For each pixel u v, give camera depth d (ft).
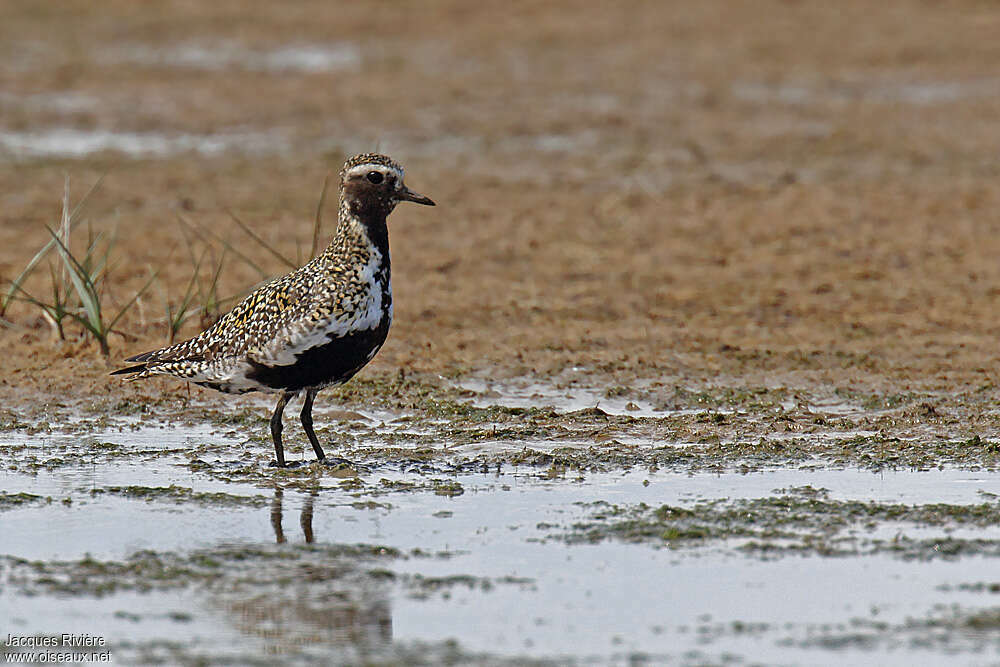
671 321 57.72
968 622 28.58
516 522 34.83
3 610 29.12
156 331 54.19
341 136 94.17
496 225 73.00
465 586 30.58
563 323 57.26
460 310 58.80
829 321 57.77
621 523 34.71
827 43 126.62
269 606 29.45
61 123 96.17
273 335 38.14
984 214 75.05
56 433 43.32
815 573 31.27
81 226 71.05
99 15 137.59
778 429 43.86
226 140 92.68
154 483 38.17
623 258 67.36
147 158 87.15
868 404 47.03
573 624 28.55
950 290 62.18
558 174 84.69
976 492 37.01
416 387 48.75
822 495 36.88
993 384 49.16
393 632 28.17
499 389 49.03
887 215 75.05
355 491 37.50
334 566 31.76
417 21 137.39
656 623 28.66
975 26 133.18
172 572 31.35
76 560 32.07
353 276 38.19
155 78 111.75
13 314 56.49
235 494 37.17
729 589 30.37
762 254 68.03
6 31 128.47
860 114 101.30
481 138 94.02
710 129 96.84
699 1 146.10
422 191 80.02
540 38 129.49
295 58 120.88
